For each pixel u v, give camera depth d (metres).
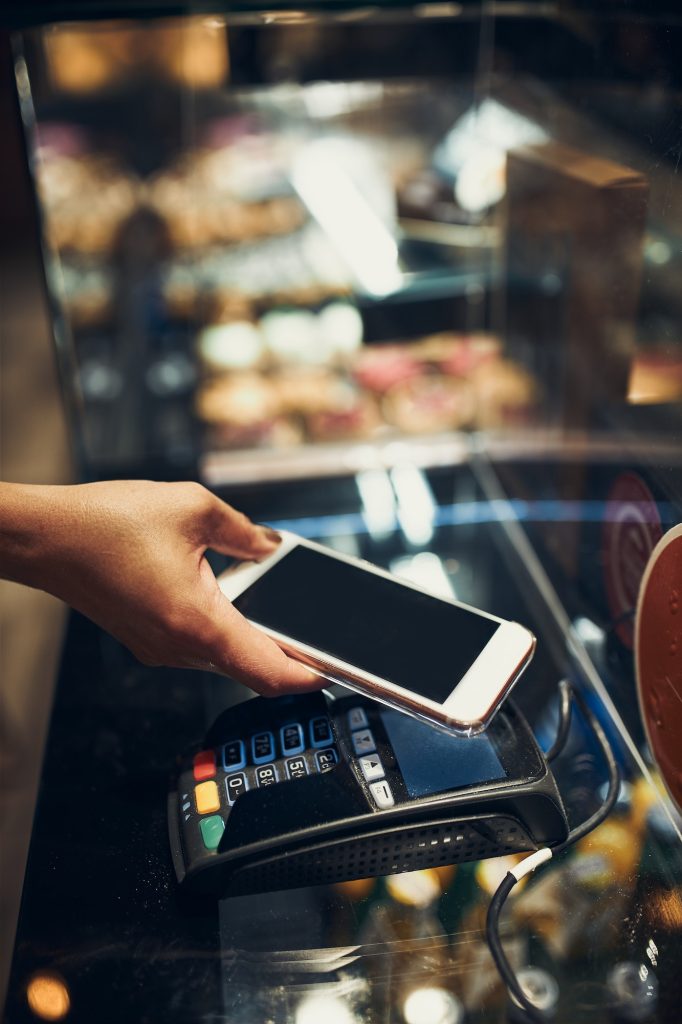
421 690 0.47
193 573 0.52
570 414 0.67
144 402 1.05
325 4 0.73
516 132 0.75
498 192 0.83
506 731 0.49
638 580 0.55
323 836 0.45
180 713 0.59
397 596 0.54
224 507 0.56
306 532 0.80
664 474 0.51
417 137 1.14
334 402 1.03
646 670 0.52
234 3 0.71
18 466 1.20
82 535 0.51
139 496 0.53
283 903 0.46
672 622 0.48
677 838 0.49
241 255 1.24
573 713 0.58
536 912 0.46
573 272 0.65
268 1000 0.42
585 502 0.65
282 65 0.81
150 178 1.21
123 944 0.44
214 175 1.23
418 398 1.01
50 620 1.13
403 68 0.79
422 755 0.48
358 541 0.78
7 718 0.97
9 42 0.75
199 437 0.99
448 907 0.46
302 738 0.50
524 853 0.48
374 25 0.77
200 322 1.19
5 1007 0.42
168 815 0.49
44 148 0.89
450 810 0.46
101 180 1.16
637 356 0.55
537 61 0.68
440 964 0.43
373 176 1.17
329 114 1.12
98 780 0.54
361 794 0.46
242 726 0.52
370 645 0.51
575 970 0.43
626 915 0.45
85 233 1.12
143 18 0.72
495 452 0.88
